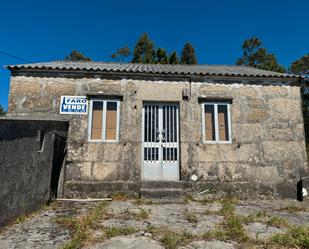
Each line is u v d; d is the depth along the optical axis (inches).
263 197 269.4
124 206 221.1
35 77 275.7
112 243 134.0
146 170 274.8
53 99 273.9
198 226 164.7
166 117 288.0
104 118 277.4
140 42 909.8
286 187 273.1
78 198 253.6
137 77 286.5
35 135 192.2
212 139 283.9
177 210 210.1
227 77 291.4
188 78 290.4
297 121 289.4
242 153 279.0
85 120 273.0
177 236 142.3
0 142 141.6
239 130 284.2
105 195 257.4
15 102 269.1
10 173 155.3
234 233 149.1
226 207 215.8
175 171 277.4
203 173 272.4
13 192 160.6
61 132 253.3
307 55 836.0
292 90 296.0
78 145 267.3
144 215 188.7
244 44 1037.2
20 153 167.0
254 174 275.0
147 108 287.9
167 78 289.1
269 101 292.2
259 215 193.8
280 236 141.1
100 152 268.1
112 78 284.0
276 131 285.9
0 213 146.3
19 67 268.5
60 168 254.8
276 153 281.0
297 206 235.1
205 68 384.8
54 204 225.3
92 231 151.9
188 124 281.4
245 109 289.0
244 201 258.7
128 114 278.1
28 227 158.7
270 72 329.4
